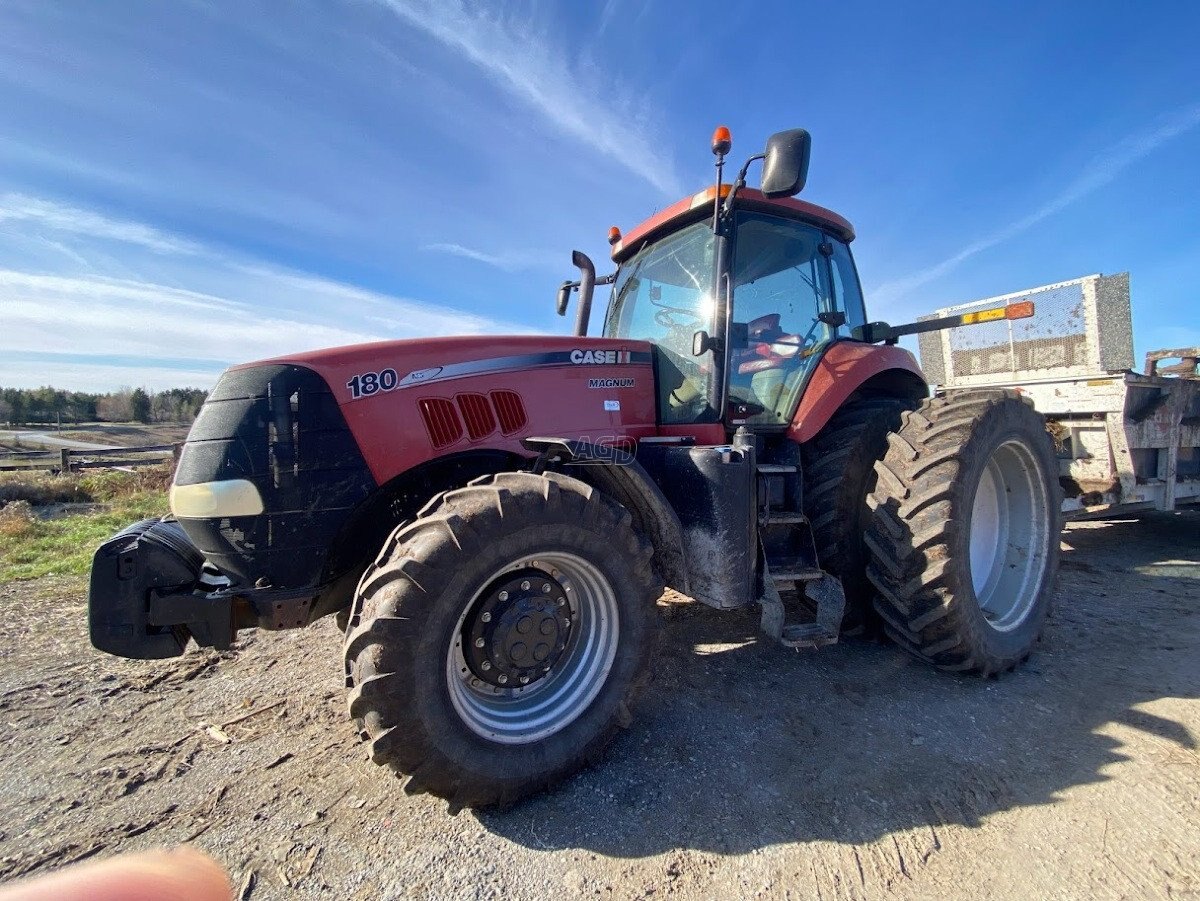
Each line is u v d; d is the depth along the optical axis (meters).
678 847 1.78
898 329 3.59
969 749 2.23
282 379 2.13
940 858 1.71
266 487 2.06
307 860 1.76
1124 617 3.56
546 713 2.13
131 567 2.05
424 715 1.80
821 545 3.06
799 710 2.54
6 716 2.65
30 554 6.17
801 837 1.80
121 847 1.82
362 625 1.79
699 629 3.46
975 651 2.66
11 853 1.81
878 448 3.15
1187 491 5.02
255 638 3.53
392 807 1.99
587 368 2.78
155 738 2.45
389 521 2.41
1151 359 5.44
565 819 1.92
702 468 2.43
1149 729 2.33
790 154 2.38
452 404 2.42
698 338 2.77
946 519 2.55
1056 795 1.96
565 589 2.25
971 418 2.78
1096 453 4.66
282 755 2.31
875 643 3.22
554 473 2.20
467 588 1.89
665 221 3.29
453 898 1.61
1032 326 5.20
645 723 2.45
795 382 3.18
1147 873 1.63
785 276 3.32
